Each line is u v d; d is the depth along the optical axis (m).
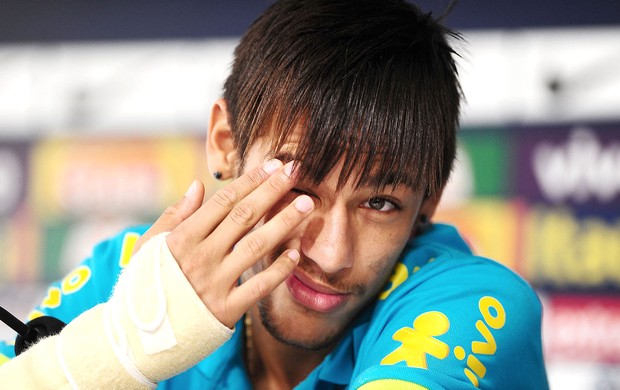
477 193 5.55
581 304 5.43
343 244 1.86
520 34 5.57
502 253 5.52
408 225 2.00
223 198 1.79
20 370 1.77
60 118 6.04
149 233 1.99
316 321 1.98
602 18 5.51
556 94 5.52
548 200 5.50
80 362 1.73
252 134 1.98
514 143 5.53
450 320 1.89
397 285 2.21
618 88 5.47
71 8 6.06
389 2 2.09
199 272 1.74
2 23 6.11
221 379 2.32
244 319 2.38
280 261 1.79
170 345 1.71
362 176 1.84
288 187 1.81
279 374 2.38
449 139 2.08
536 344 2.09
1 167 6.05
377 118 1.85
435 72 2.02
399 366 1.72
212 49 5.92
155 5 5.98
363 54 1.92
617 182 5.44
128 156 5.96
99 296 2.37
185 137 5.92
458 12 5.62
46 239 6.00
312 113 1.84
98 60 6.04
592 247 5.45
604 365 5.38
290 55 1.94
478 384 1.78
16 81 6.08
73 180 5.99
